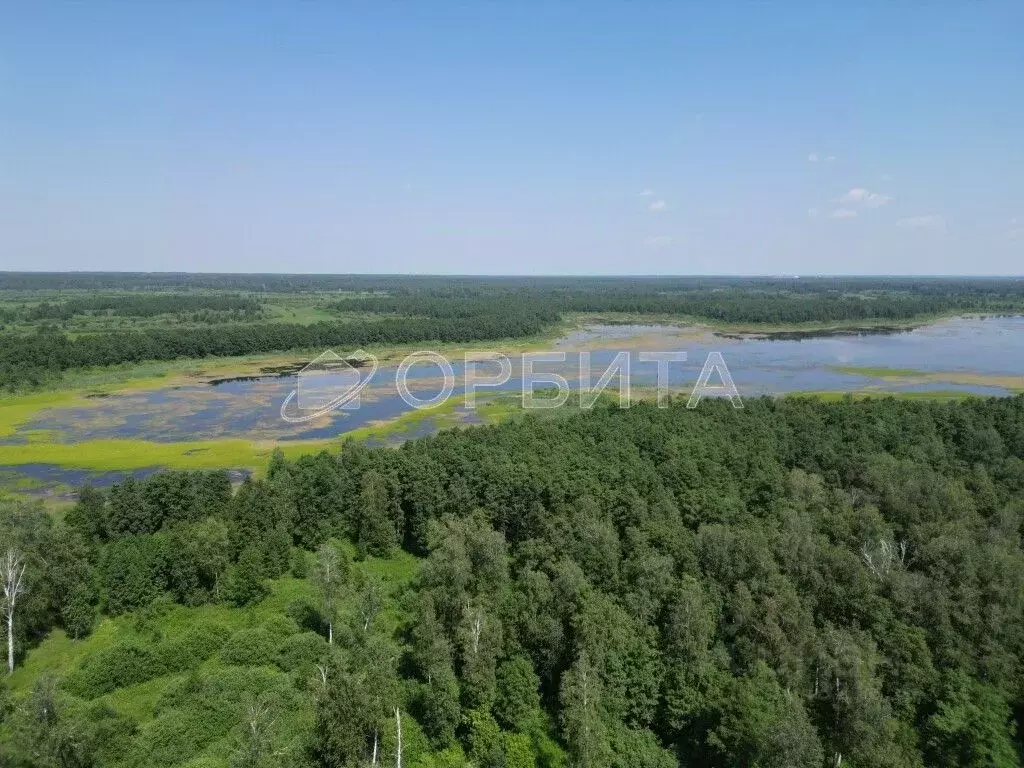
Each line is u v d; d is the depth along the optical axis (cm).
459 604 5819
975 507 7625
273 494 8344
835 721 4925
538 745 5222
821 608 6041
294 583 7688
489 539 6506
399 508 8675
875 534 6819
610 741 5147
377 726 4947
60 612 6600
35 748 4453
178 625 6856
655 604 5866
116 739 4884
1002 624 5656
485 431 10312
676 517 7356
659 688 5441
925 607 5778
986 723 5009
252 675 5791
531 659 5719
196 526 7475
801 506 7506
